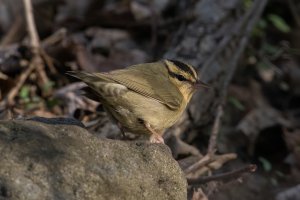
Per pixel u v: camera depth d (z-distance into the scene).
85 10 15.61
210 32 13.24
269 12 17.27
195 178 9.80
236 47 13.28
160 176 7.15
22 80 12.60
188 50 12.77
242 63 15.14
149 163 7.13
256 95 14.43
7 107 11.74
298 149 13.01
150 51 14.45
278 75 15.55
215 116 12.20
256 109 13.84
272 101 14.86
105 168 6.80
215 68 12.41
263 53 15.62
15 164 6.41
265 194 11.66
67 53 13.46
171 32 14.61
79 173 6.62
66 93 12.19
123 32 15.16
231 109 13.57
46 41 13.91
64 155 6.68
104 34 14.94
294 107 14.91
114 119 9.21
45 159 6.56
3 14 15.48
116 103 8.74
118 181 6.80
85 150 6.86
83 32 15.22
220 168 11.76
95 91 8.48
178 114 9.79
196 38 13.05
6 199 6.16
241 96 14.14
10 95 12.10
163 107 9.34
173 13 15.62
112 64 13.79
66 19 15.41
